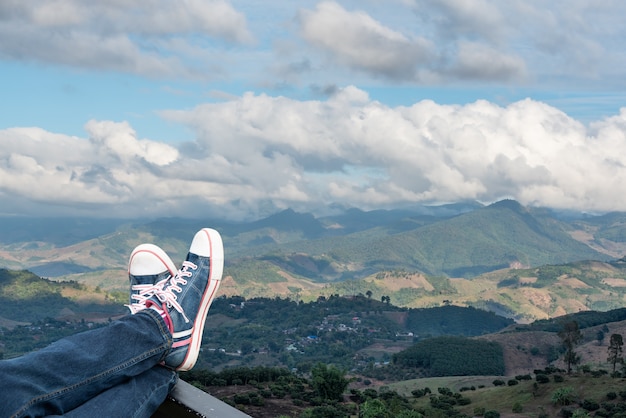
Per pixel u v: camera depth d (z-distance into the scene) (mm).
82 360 2098
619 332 179500
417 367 179250
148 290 2578
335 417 78438
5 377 1934
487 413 87938
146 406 2232
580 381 91938
